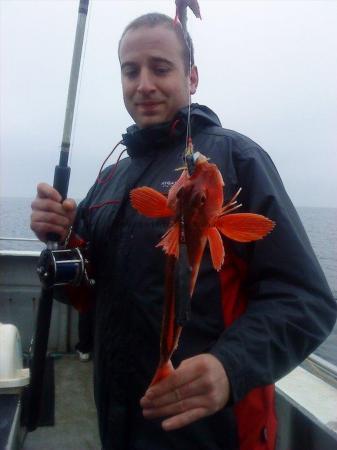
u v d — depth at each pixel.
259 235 0.54
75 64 0.91
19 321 1.95
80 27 0.91
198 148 0.77
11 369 1.01
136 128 0.89
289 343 0.63
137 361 0.74
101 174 1.01
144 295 0.74
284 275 0.66
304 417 0.94
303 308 0.63
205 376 0.57
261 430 0.70
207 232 0.56
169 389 0.57
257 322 0.63
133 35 0.83
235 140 0.75
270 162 0.75
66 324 2.00
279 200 0.69
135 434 0.75
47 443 1.40
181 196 0.57
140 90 0.82
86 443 1.41
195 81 0.91
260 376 0.60
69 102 0.92
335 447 0.85
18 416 0.96
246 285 0.72
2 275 1.94
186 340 0.69
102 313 0.82
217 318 0.70
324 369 1.10
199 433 0.69
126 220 0.79
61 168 0.92
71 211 0.84
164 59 0.81
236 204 0.71
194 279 0.57
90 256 0.88
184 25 0.76
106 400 0.80
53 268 0.84
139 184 0.81
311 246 0.70
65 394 1.67
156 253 0.74
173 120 0.80
